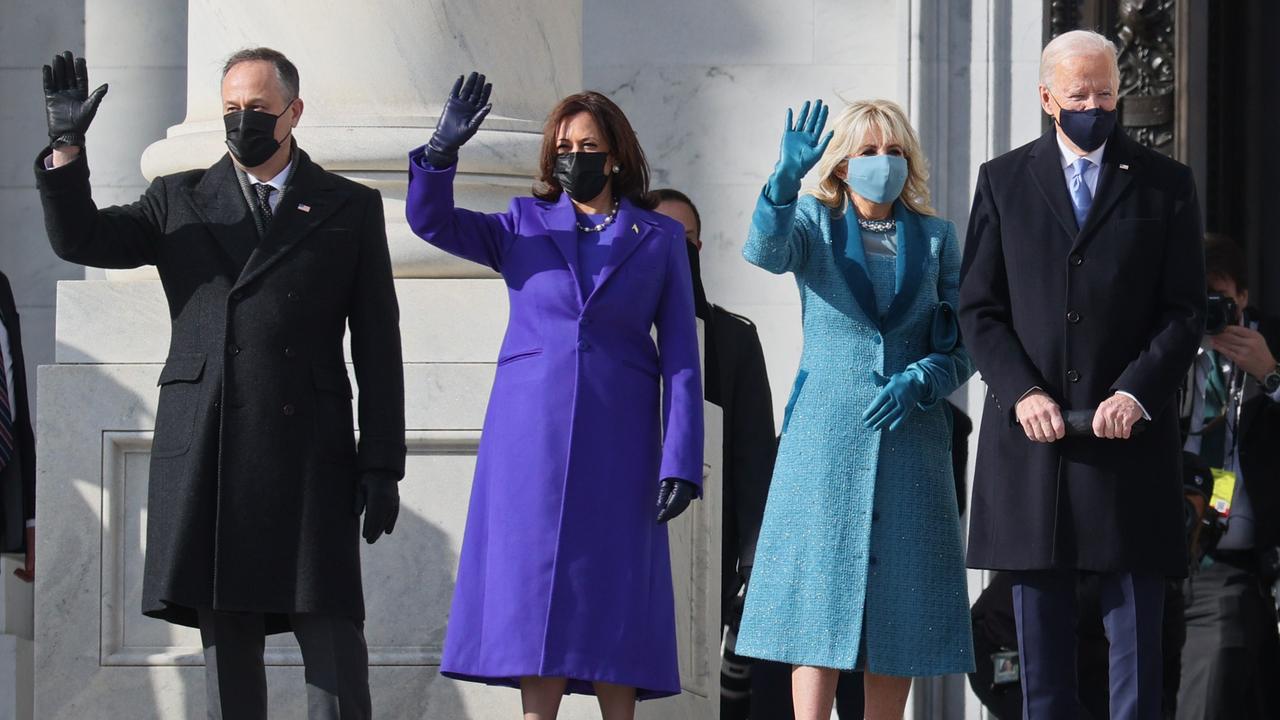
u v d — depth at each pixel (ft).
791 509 82.69
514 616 75.25
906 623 81.46
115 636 90.43
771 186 80.02
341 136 94.27
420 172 76.74
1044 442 78.48
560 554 75.41
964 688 126.21
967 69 130.11
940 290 85.05
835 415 82.64
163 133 136.56
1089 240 79.36
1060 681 78.84
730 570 102.22
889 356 82.99
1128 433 76.69
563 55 101.40
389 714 89.51
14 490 107.96
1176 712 102.73
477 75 77.61
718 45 134.41
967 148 129.90
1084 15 132.67
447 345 91.45
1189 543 99.25
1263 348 101.55
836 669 82.64
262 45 96.68
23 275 135.95
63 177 76.59
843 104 133.28
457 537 90.48
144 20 137.18
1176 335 78.07
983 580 127.24
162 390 78.48
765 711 97.40
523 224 79.20
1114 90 80.07
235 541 76.02
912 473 82.58
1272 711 102.53
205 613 77.77
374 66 95.81
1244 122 141.90
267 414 76.95
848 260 83.46
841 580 81.46
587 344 77.36
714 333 101.19
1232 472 102.63
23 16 137.18
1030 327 79.36
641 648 76.13
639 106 134.62
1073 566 77.56
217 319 77.77
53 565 90.58
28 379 135.23
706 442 96.63
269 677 89.97
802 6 133.90
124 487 91.15
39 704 90.07
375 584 90.27
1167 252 79.61
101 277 135.64
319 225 78.79
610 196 80.38
